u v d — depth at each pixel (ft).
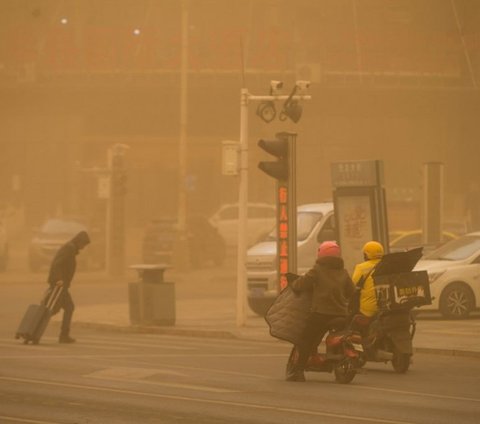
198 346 166.81
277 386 118.42
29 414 96.53
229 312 232.32
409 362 133.08
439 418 96.07
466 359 151.74
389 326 131.85
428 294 133.59
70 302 170.91
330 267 123.24
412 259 132.05
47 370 130.11
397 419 95.30
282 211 188.03
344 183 210.79
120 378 122.93
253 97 196.44
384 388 117.91
